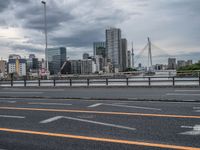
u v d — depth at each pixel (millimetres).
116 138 5957
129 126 7117
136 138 5918
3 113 9773
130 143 5551
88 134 6363
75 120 8109
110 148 5250
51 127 7203
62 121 8008
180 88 21516
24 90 24062
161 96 15031
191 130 6543
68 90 22688
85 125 7367
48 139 6008
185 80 24578
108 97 15047
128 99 13609
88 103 12312
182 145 5328
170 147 5211
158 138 5871
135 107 10617
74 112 9625
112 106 11062
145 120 7887
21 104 12555
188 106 10625
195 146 5250
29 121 8125
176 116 8422
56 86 28625
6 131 6844
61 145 5523
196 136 5988
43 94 18625
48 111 10031
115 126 7156
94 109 10289
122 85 25875
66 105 11727
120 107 10711
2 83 34188
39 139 6027
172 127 6895
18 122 8008
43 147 5410
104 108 10523
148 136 6059
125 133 6387
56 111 9984
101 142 5676
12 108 11125
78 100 13805
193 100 12383
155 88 22391
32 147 5430
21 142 5805
